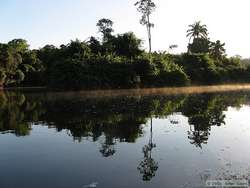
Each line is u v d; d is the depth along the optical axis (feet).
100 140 52.54
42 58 297.74
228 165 36.78
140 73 207.21
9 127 66.39
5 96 157.28
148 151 44.65
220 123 66.90
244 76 277.64
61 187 31.63
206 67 255.70
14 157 42.91
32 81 282.77
